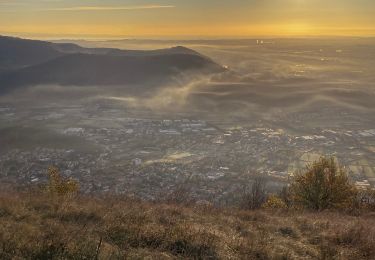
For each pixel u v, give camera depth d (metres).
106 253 8.25
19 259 7.54
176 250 9.27
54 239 8.56
